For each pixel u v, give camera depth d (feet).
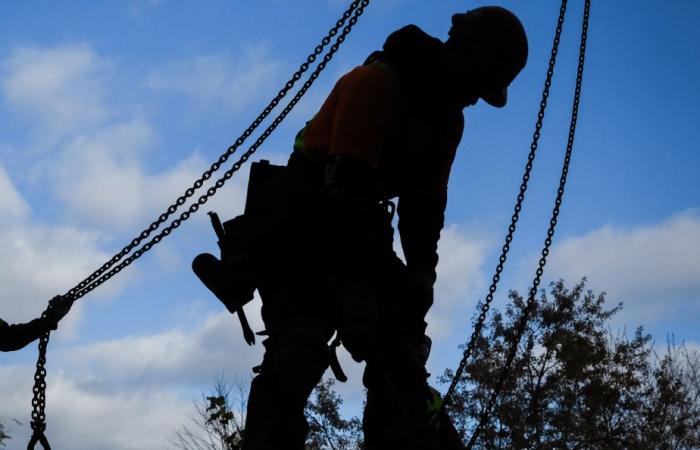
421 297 26.21
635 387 225.56
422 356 26.86
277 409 24.23
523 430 214.07
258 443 24.08
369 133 24.04
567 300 228.22
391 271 25.62
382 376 24.70
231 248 26.16
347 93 24.31
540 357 222.48
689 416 224.94
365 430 26.86
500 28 25.14
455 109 25.63
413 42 24.95
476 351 220.43
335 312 25.14
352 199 23.86
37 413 32.96
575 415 220.84
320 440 190.08
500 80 25.29
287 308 24.95
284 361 24.23
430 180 26.30
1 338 32.60
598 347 225.15
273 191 25.99
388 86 24.38
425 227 26.66
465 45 25.03
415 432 25.22
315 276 24.93
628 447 218.18
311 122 25.86
